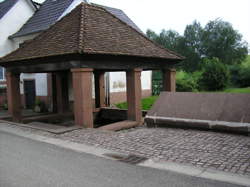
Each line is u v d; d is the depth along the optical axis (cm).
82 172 595
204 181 532
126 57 1157
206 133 921
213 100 1007
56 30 1291
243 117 896
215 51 5159
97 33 1162
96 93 1719
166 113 1056
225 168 591
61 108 1698
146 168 611
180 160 652
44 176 575
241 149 715
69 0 1867
